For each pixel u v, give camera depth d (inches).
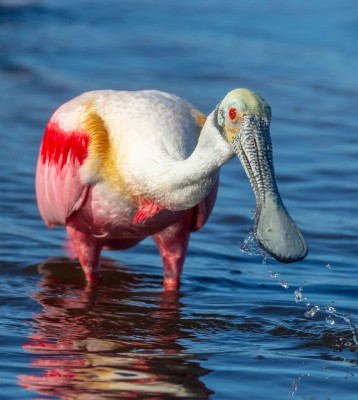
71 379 379.9
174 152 465.7
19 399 358.9
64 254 572.1
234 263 569.3
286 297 506.3
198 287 526.6
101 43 1342.3
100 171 479.5
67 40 1348.4
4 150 789.2
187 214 501.0
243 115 410.9
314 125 932.0
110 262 568.4
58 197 511.2
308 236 611.8
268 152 409.1
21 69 1129.4
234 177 741.9
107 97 496.7
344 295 510.3
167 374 387.9
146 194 461.4
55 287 519.2
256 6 1745.8
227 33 1477.6
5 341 426.9
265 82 1139.9
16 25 1441.9
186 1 1784.0
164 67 1201.4
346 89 1114.1
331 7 1737.2
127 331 449.1
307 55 1320.1
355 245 598.2
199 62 1241.4
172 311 481.1
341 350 425.7
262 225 404.5
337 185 724.7
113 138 477.4
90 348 420.8
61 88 1045.8
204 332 449.4
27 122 890.1
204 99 1031.0
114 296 507.2
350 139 876.6
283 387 376.5
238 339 439.5
